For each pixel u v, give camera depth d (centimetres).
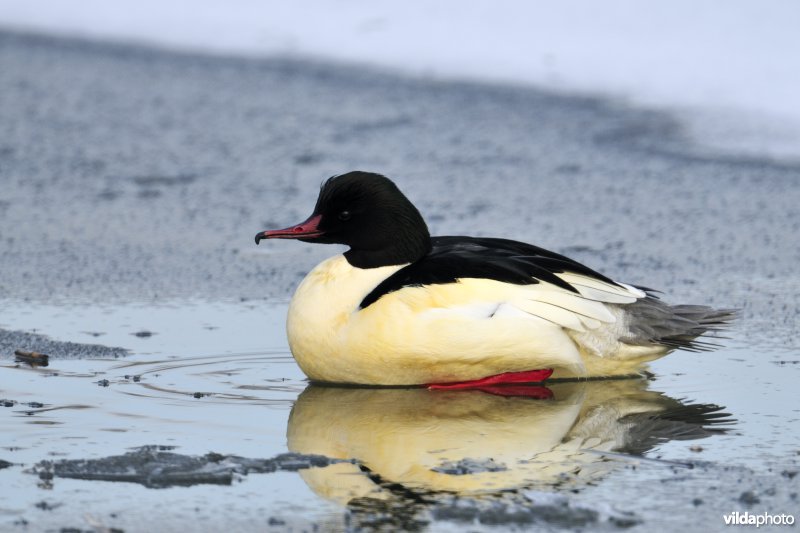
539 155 1834
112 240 1477
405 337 965
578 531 712
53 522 727
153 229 1530
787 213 1568
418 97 2152
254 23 2612
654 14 2414
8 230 1511
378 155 1848
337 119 2039
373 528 714
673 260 1388
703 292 1270
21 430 877
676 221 1541
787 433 883
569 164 1791
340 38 2486
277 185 1722
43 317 1180
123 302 1236
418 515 732
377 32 2486
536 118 2014
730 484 783
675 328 1011
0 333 1121
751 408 945
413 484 780
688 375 1038
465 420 918
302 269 1377
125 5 2762
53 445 848
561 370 1006
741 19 2322
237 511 741
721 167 1764
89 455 828
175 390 977
